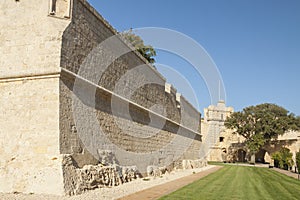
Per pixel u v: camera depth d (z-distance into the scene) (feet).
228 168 114.21
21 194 31.86
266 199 37.17
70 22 39.91
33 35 39.11
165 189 43.45
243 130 185.78
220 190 44.70
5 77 38.86
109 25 51.75
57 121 35.53
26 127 36.55
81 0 42.80
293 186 54.75
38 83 37.50
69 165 34.68
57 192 31.58
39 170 33.94
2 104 38.32
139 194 37.58
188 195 37.70
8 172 35.04
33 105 37.01
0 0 41.60
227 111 212.84
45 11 39.19
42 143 35.35
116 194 36.45
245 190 45.93
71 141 37.35
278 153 137.59
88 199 31.35
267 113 181.78
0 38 40.47
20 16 40.22
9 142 36.65
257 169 112.98
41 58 38.06
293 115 184.65
